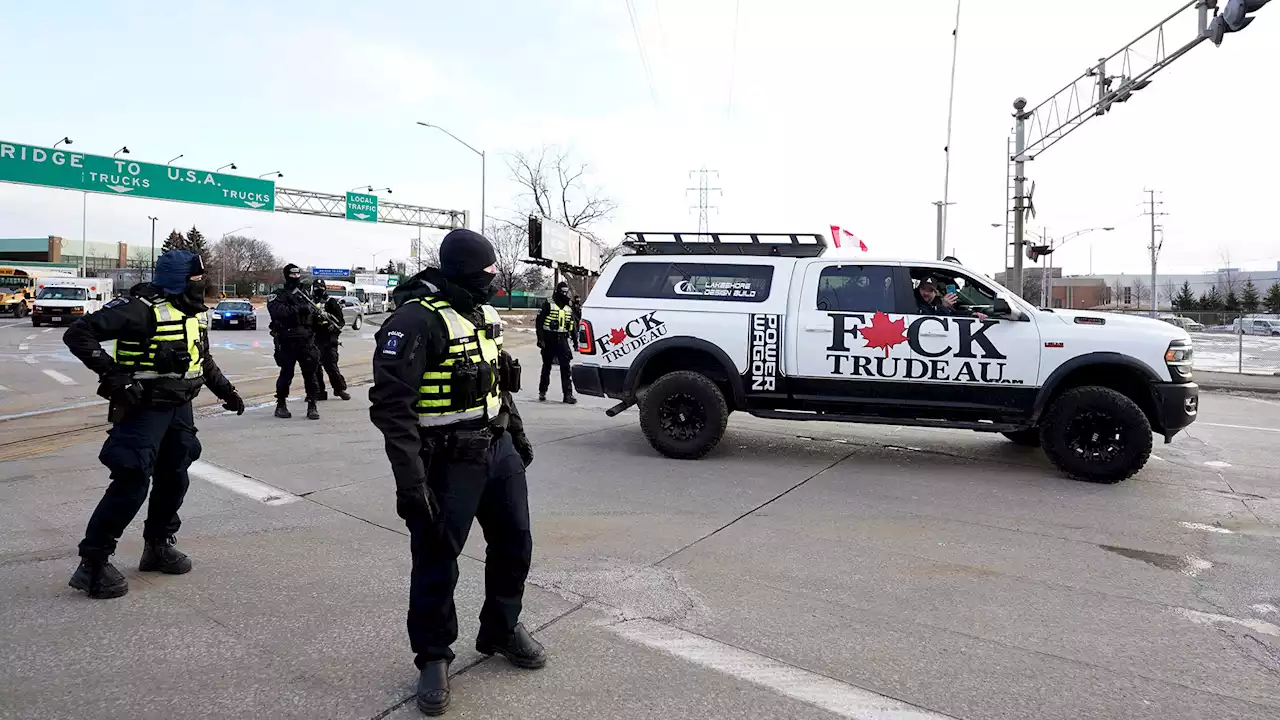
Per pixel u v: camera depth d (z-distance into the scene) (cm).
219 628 364
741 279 773
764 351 751
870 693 313
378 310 5350
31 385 1309
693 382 752
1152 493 647
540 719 289
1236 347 2770
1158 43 1496
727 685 317
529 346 2761
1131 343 679
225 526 522
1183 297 7794
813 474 705
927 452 815
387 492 611
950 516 572
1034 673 332
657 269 798
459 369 291
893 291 739
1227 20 1034
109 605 389
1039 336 695
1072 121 1756
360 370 1667
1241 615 397
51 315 3188
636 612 390
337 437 840
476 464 297
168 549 433
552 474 695
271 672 323
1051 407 694
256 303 8719
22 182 3111
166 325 398
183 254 407
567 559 468
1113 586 435
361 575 434
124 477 390
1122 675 331
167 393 399
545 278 7656
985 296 724
